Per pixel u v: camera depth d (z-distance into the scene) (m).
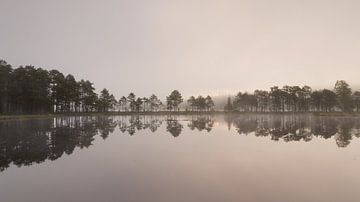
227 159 18.28
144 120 75.19
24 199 10.53
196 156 19.44
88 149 22.58
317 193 11.23
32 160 18.02
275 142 26.75
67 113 107.88
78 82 121.62
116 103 161.50
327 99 127.19
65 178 13.52
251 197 10.75
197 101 173.88
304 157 18.95
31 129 40.59
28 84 82.06
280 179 13.34
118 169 15.41
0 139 28.94
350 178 13.48
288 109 155.88
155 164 16.72
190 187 12.04
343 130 39.34
